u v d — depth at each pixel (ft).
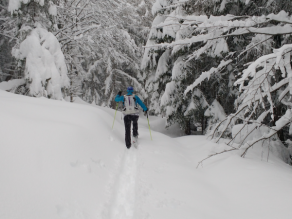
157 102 40.11
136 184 8.41
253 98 9.20
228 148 13.37
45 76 21.61
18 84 23.75
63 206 5.82
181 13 22.67
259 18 11.14
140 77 57.31
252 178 8.79
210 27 11.48
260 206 6.70
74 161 8.22
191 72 26.05
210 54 21.94
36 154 7.18
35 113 11.66
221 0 20.58
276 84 10.14
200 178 9.70
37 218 4.96
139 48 49.88
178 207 6.81
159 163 11.26
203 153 13.97
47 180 6.44
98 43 36.99
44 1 22.93
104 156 10.64
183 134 39.63
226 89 25.59
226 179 9.36
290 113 10.62
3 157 6.28
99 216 6.09
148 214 6.32
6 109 10.51
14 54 22.27
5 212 4.63
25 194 5.46
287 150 14.14
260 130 14.30
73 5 35.68
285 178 8.46
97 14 34.01
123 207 6.87
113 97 56.85
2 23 28.78
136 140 15.58
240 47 22.47
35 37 22.02
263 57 8.26
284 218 5.80
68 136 9.35
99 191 7.45
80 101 37.58
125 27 53.57
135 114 15.33
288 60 8.30
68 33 32.58
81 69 42.29
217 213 6.59
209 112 26.66
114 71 55.88
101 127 14.23
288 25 11.01
